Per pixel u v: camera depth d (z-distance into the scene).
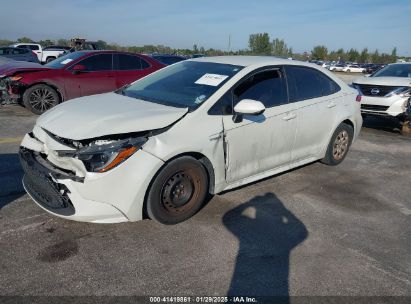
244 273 2.83
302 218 3.77
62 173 2.97
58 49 26.28
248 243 3.24
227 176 3.75
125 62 8.93
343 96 5.13
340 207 4.09
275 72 4.27
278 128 4.14
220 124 3.54
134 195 3.02
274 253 3.12
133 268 2.81
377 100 8.16
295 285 2.73
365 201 4.30
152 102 3.74
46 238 3.13
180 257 2.98
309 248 3.22
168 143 3.15
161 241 3.19
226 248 3.14
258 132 3.91
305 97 4.55
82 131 2.98
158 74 4.56
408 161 6.06
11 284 2.55
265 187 4.50
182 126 3.30
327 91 4.92
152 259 2.93
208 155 3.46
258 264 2.95
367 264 3.04
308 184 4.70
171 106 3.58
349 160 5.87
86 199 2.90
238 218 3.67
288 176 4.94
